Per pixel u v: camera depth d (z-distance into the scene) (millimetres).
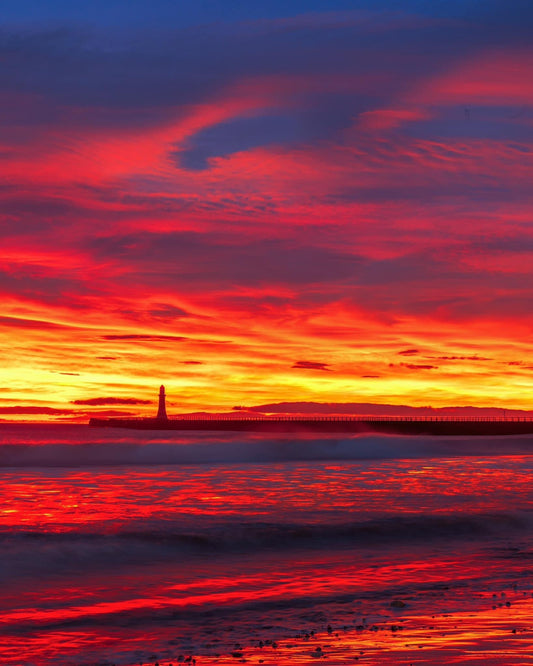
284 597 13266
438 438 78625
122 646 10242
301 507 24500
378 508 24453
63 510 23297
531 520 22531
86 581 14508
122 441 59906
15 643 10453
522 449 69938
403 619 11406
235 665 9023
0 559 15945
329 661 8938
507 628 10633
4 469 40312
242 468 42281
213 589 13953
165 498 26703
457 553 17875
